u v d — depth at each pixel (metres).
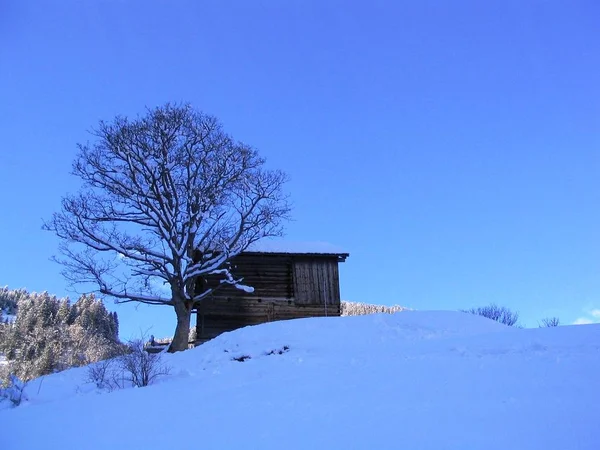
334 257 30.69
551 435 4.66
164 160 23.47
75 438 6.21
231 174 25.67
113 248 21.94
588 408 5.43
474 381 7.32
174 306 22.80
